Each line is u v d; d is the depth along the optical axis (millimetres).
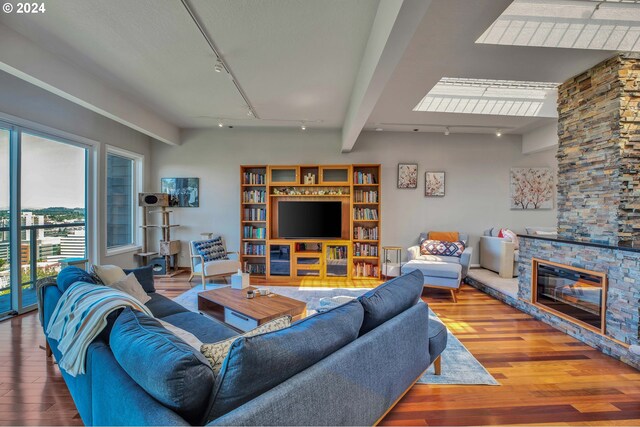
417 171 5680
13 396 1923
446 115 4539
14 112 3232
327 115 4738
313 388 1084
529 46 2555
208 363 1031
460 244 4895
